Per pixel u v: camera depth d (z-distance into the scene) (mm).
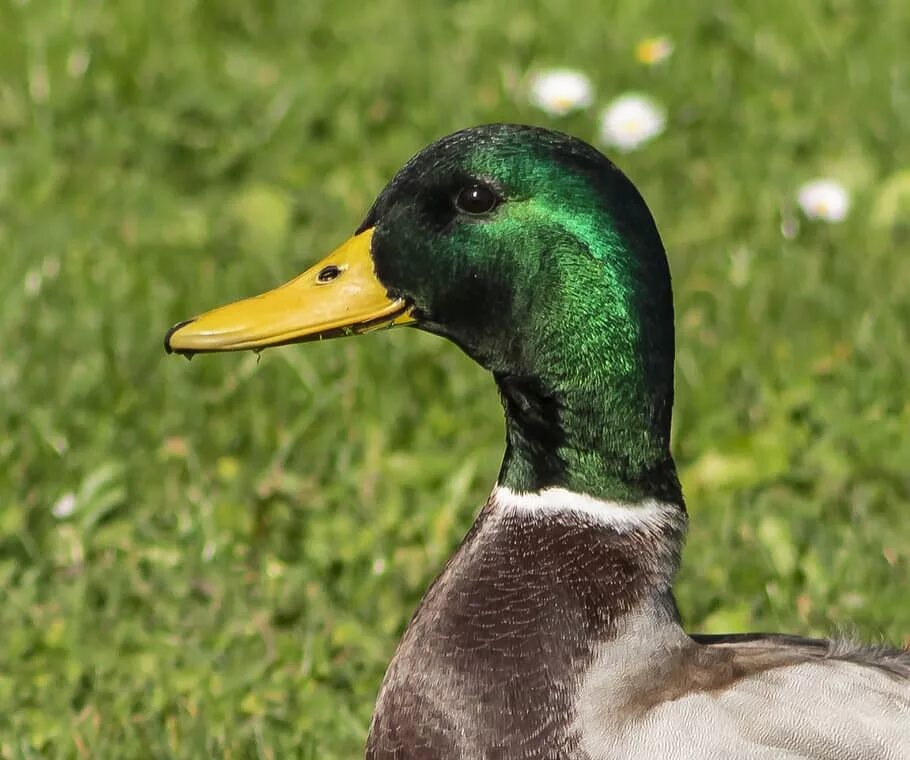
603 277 6750
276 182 13547
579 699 6621
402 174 6996
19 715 8531
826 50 14773
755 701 6492
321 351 11242
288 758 8242
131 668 8812
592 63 14789
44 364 11188
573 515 6871
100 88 14445
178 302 11852
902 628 8938
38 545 9750
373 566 9555
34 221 12812
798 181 13242
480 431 10703
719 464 10211
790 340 11477
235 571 9461
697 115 14055
